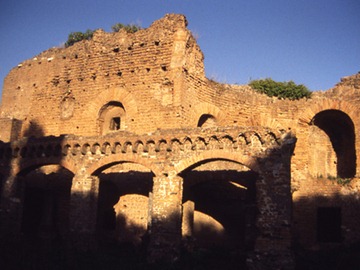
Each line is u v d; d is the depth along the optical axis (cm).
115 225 2722
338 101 2917
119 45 2988
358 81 2927
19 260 1916
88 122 2988
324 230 2780
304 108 3006
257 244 1823
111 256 2092
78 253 2089
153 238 2012
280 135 1895
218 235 2802
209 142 2009
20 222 2495
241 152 1941
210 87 2978
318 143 3070
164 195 2044
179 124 2653
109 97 2938
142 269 1852
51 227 2836
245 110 3084
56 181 2914
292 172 2889
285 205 1822
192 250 2197
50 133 3136
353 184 2606
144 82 2834
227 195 2742
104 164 2239
